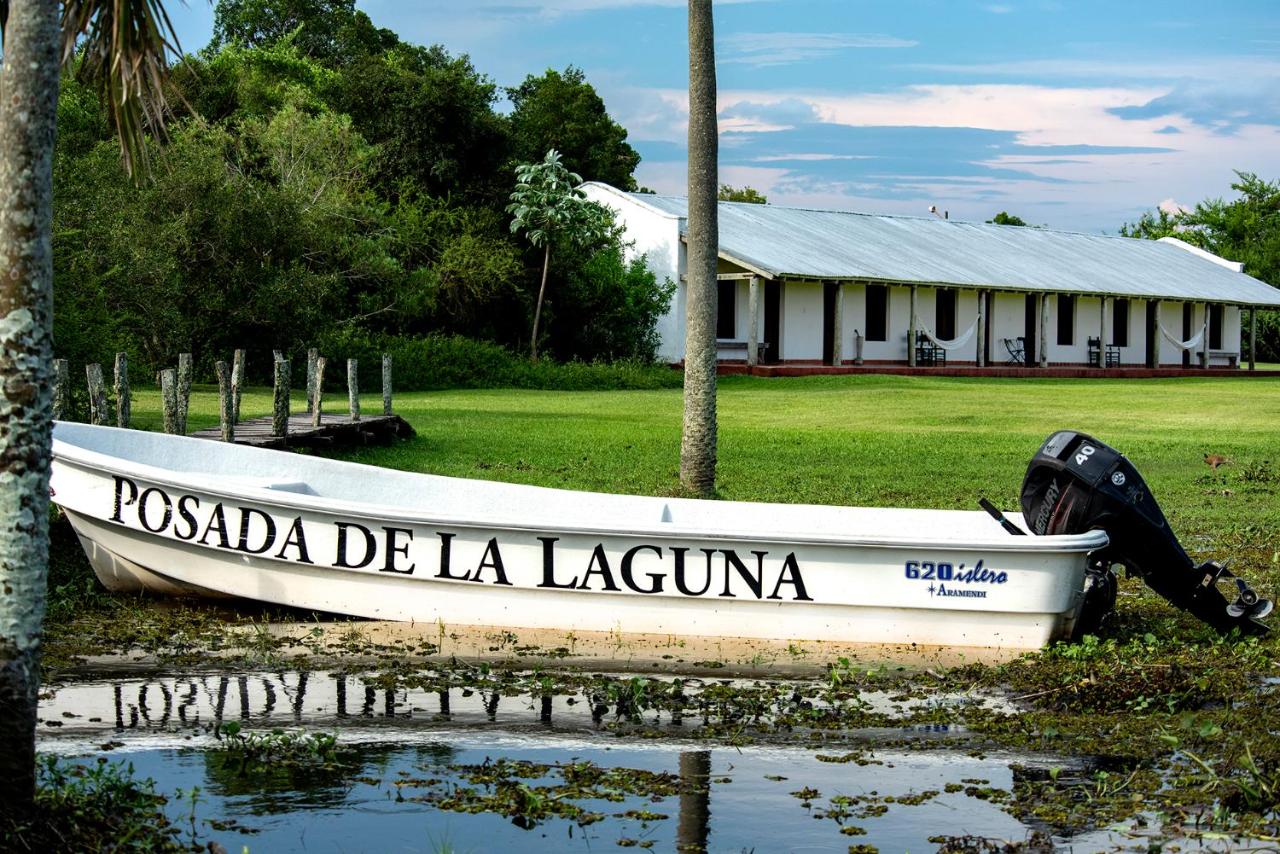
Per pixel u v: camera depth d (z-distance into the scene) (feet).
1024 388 118.32
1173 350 163.84
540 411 87.97
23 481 15.03
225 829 16.58
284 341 106.42
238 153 121.39
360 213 124.77
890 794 18.26
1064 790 18.42
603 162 209.05
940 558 26.45
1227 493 50.39
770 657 26.18
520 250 142.61
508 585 27.84
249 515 28.94
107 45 21.07
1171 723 21.79
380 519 28.19
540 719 21.76
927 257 145.69
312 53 216.54
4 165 14.94
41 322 15.12
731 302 135.95
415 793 18.04
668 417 84.23
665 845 16.35
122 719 21.36
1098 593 26.99
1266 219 233.55
